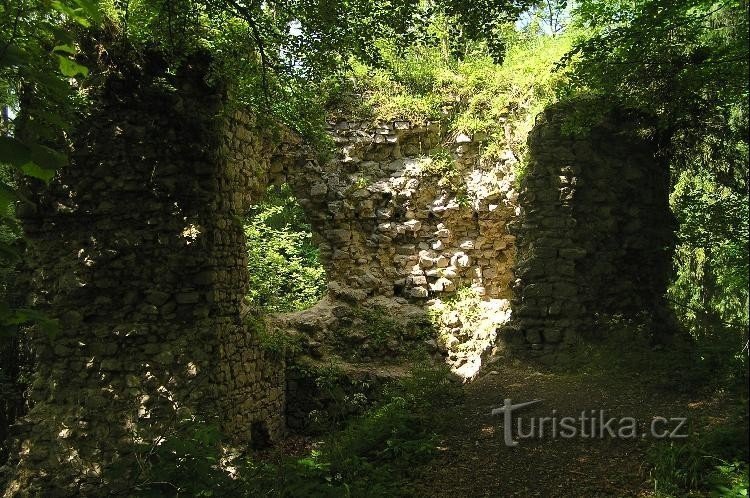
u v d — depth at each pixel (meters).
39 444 7.38
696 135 8.02
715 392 6.59
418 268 12.69
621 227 8.98
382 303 12.43
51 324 2.84
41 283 7.88
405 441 6.51
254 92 8.97
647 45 6.91
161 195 7.94
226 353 8.20
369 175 12.84
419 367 9.59
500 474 5.70
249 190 10.05
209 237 8.09
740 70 6.40
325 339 11.66
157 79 7.87
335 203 12.46
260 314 10.78
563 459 5.79
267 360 9.79
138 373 7.67
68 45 3.12
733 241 6.43
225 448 7.42
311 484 4.48
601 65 7.27
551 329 8.70
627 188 8.98
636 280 8.92
